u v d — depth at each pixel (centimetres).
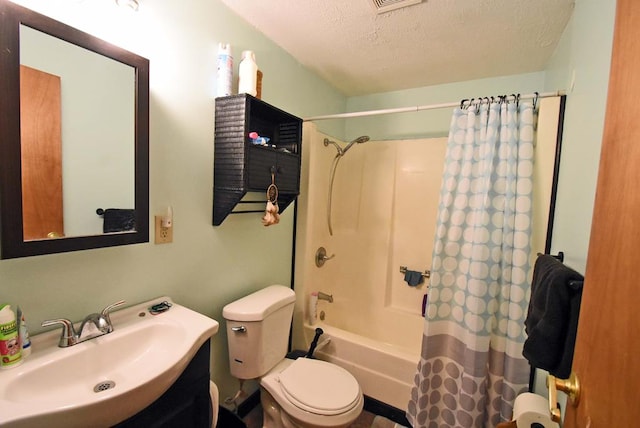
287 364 162
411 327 230
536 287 100
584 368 56
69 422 67
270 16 149
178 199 128
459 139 160
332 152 238
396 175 243
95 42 92
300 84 201
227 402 160
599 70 91
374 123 261
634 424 40
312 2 137
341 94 257
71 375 87
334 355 195
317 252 230
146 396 78
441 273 164
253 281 174
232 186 136
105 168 98
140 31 109
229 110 135
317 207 224
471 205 158
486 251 150
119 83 100
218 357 155
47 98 84
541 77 201
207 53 134
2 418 61
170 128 122
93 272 102
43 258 90
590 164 94
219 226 149
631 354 42
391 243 246
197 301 141
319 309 237
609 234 51
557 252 129
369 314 249
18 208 79
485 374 151
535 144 149
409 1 133
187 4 125
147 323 107
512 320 146
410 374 172
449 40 166
